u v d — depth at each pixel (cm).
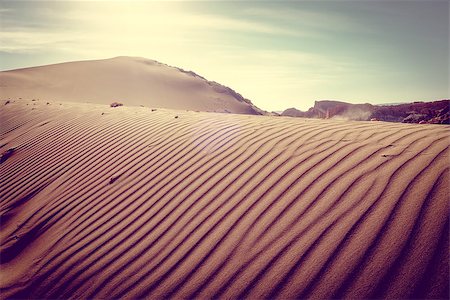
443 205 240
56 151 623
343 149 370
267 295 221
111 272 283
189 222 318
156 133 580
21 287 297
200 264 263
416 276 201
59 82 4272
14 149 714
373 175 299
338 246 236
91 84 4478
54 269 307
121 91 4559
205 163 421
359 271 215
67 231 362
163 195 377
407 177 282
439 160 296
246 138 472
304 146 403
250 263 248
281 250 250
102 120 761
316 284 216
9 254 357
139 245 307
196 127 575
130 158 496
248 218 295
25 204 464
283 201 303
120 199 395
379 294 199
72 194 440
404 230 231
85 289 274
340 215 263
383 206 257
